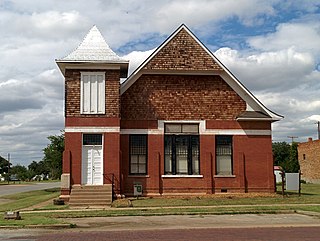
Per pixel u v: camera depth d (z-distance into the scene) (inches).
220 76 1280.8
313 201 1120.2
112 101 1202.6
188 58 1261.1
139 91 1253.1
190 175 1244.5
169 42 1266.0
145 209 974.4
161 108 1254.3
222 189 1251.2
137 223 788.6
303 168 2837.1
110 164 1184.8
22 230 717.9
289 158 3117.6
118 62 1194.0
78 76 1202.0
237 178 1258.6
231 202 1106.1
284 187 1273.4
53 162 2068.2
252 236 620.4
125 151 1230.3
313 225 747.4
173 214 906.7
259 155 1273.4
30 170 5383.9
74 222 805.9
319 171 2637.8
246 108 1279.5
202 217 869.8
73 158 1180.5
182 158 1254.3
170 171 1247.5
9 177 4739.2
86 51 1219.2
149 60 1248.2
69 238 621.3
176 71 1256.8
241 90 1280.8
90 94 1200.8
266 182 1267.2
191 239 596.1
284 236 619.2
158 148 1242.0
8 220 808.3
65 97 1194.6
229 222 791.1
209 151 1256.2
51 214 922.1
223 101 1274.6
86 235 651.5
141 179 1232.2
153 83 1259.2
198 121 1259.8
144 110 1248.8
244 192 1254.9
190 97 1266.0
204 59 1263.5
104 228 730.8
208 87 1275.8
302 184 2329.0
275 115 1262.3
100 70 1206.3
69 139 1184.8
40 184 3415.4
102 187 1160.2
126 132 1235.9
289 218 847.1
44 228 737.0
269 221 803.4
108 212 933.8
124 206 1041.5
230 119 1272.1
